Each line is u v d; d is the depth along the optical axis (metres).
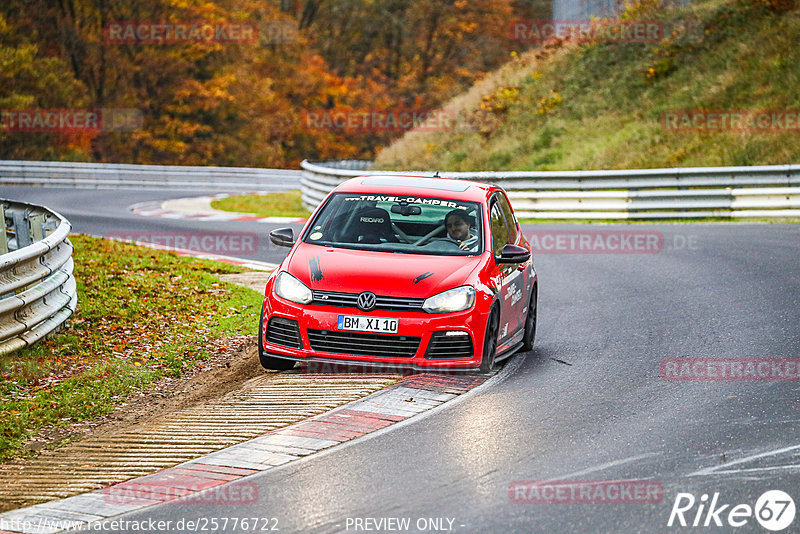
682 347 35.69
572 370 32.56
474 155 129.25
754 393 28.94
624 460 23.00
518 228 39.06
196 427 26.52
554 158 117.94
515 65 153.62
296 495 20.89
